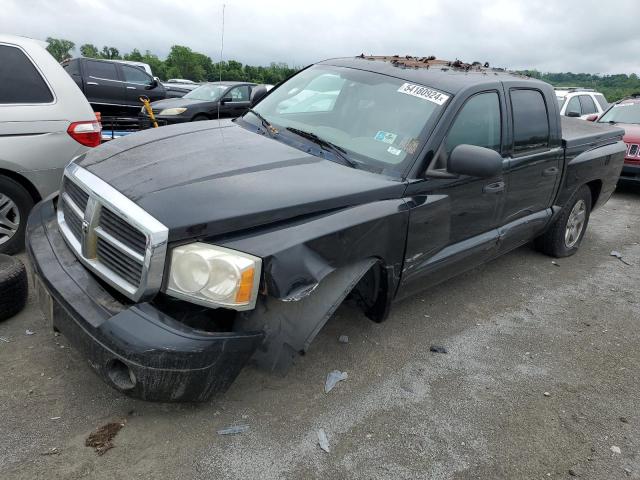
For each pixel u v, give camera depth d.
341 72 4.16
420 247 3.42
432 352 3.67
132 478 2.36
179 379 2.38
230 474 2.44
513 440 2.88
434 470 2.61
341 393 3.10
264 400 2.94
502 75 4.43
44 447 2.47
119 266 2.53
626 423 3.12
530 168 4.48
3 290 3.33
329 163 3.30
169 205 2.46
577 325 4.32
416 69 4.07
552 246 5.66
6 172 4.24
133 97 13.89
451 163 3.33
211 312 2.60
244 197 2.62
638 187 10.33
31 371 2.97
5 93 4.21
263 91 4.77
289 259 2.53
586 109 12.91
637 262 5.97
